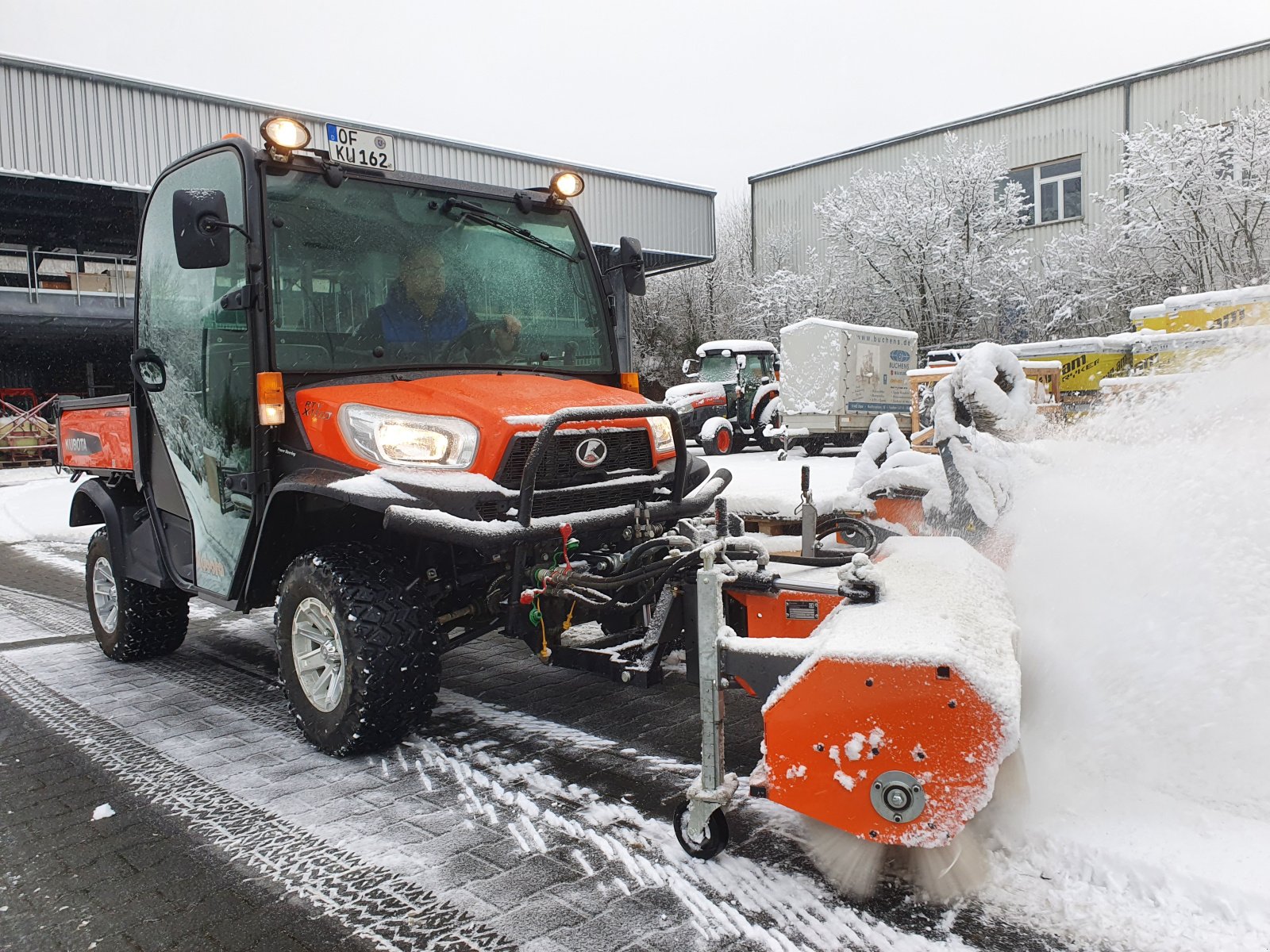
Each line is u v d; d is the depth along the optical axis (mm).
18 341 22938
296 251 3582
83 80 15109
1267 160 16719
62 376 25547
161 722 3971
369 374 3697
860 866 2422
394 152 3938
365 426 3289
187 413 4051
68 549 10148
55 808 3076
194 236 3270
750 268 29906
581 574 3191
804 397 15180
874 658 2078
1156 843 2322
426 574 3482
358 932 2244
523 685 4402
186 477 4133
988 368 3486
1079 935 2072
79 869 2629
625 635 3496
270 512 3475
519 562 3234
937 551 2891
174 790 3186
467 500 3145
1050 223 21844
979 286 20938
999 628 2279
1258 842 2287
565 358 4301
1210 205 17281
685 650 3273
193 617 6250
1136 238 18109
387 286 3801
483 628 3660
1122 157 19094
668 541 3201
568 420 3207
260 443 3521
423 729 3756
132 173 15594
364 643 3248
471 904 2348
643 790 3062
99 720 4008
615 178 21844
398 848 2680
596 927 2211
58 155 14969
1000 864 2369
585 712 3973
